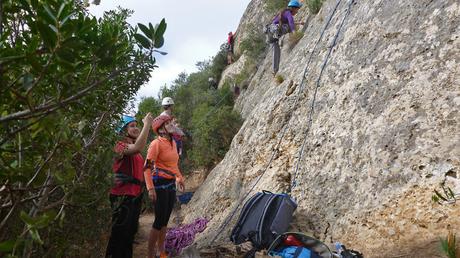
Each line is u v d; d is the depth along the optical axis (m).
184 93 17.69
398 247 3.33
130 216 3.37
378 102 4.44
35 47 1.19
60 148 1.45
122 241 3.35
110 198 3.34
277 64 9.25
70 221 2.48
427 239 3.20
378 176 3.94
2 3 1.33
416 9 4.62
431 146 3.66
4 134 1.37
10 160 1.48
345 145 4.55
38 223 1.10
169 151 4.21
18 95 1.16
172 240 5.43
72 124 1.70
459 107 3.64
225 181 6.71
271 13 15.19
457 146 3.48
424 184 3.52
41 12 1.12
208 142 11.95
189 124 15.45
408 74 4.25
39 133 1.37
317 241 3.49
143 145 3.35
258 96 11.57
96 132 1.98
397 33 4.69
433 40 4.20
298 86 6.24
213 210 6.44
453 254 2.60
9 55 1.18
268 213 3.97
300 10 11.72
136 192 3.43
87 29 1.26
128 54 1.90
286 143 5.68
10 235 1.92
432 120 3.79
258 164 6.05
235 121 11.82
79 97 1.30
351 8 6.04
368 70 4.82
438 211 3.28
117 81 2.03
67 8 1.13
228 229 5.21
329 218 4.16
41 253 2.16
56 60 1.18
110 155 2.36
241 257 3.99
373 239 3.59
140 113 3.49
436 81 3.95
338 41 5.78
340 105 5.00
